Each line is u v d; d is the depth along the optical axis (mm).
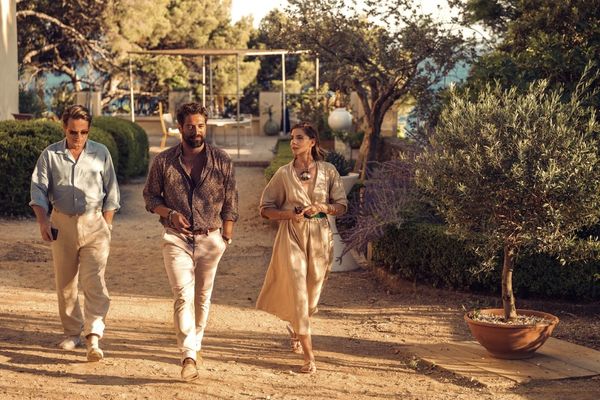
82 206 6617
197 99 38125
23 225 14039
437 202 7672
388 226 9758
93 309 6656
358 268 10961
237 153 24719
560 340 7461
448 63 14766
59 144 6652
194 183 6266
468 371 6535
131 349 7066
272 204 6715
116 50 34250
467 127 6809
